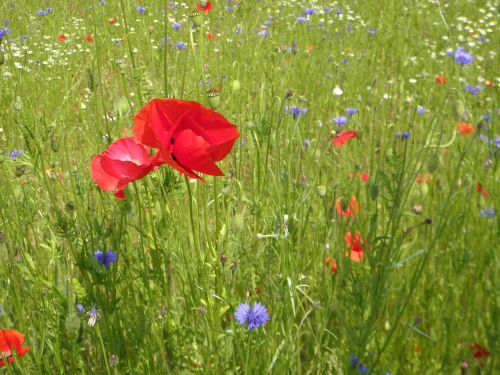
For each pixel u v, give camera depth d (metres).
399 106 1.58
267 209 0.77
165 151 0.44
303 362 0.74
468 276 0.78
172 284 0.66
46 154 0.85
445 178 1.03
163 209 0.63
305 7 2.49
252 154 0.78
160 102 0.45
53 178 0.74
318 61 1.89
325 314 0.65
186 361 0.67
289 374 0.63
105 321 0.59
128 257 0.68
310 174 0.81
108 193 0.74
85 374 0.63
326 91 1.59
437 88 1.71
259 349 0.61
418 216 0.88
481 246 0.80
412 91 1.77
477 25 2.50
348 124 1.26
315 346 0.69
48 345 0.60
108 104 1.24
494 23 2.48
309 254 0.81
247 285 0.69
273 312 0.62
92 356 0.69
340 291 0.71
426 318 0.76
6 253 0.62
